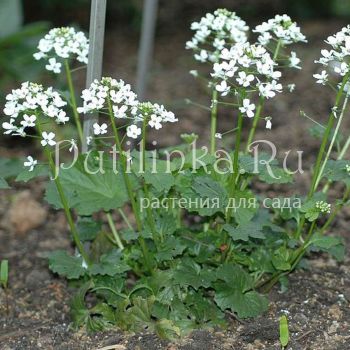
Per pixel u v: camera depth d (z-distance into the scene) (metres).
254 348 3.09
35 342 3.25
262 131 5.88
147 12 4.97
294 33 3.12
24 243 4.35
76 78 7.13
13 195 4.89
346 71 2.91
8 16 6.08
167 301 3.14
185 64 8.04
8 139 5.78
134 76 7.46
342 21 9.82
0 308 3.58
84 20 8.97
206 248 3.19
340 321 3.28
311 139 5.65
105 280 3.27
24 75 6.14
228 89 2.85
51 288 3.78
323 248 3.31
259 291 3.47
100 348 3.05
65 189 3.18
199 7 10.27
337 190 4.73
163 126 6.04
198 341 3.05
